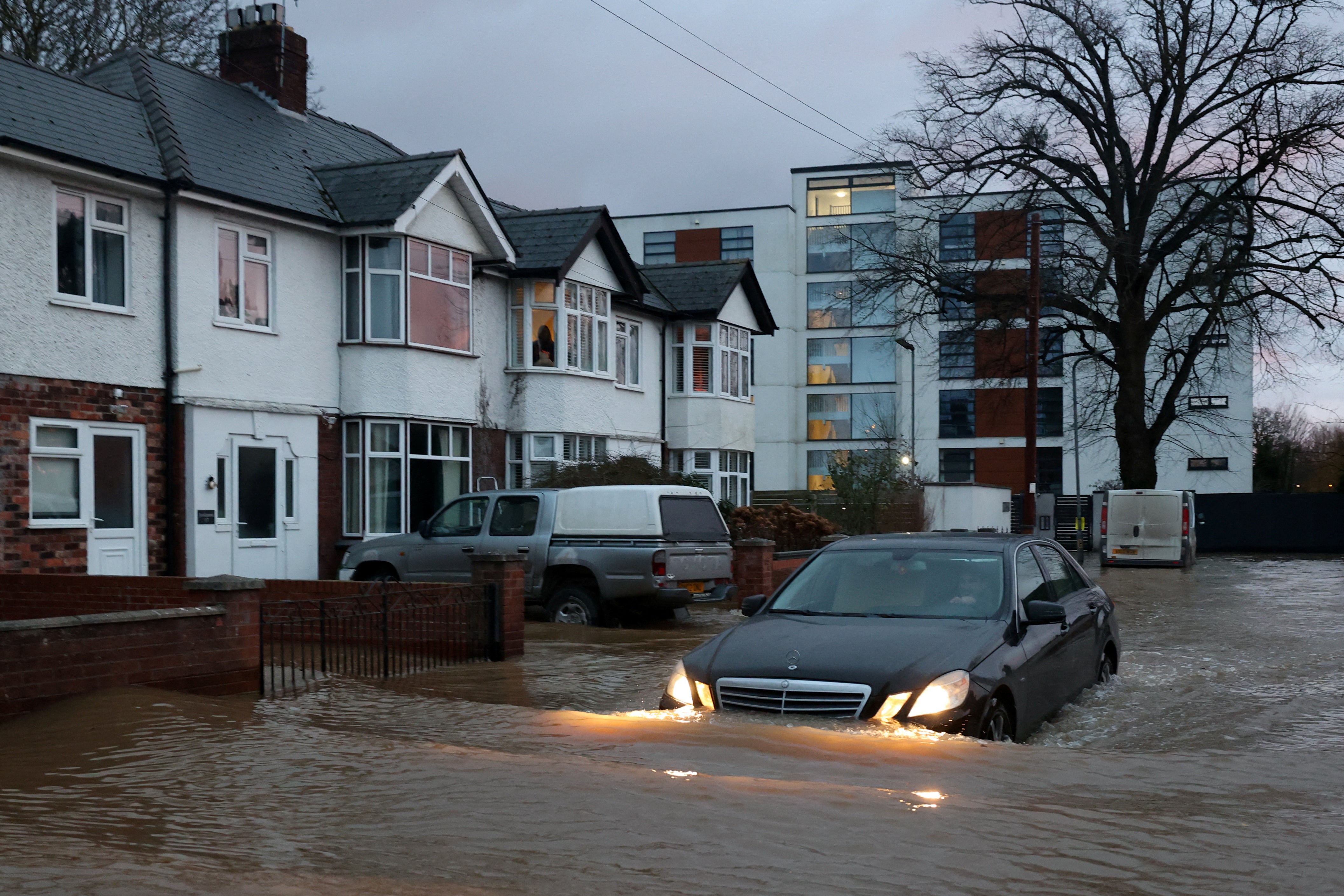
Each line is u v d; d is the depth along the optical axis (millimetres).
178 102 19203
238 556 17844
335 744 6406
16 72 16281
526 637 13180
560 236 24078
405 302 19953
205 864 4141
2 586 13922
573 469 21906
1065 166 32219
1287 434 71812
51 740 6516
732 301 30281
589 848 4297
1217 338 33469
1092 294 32188
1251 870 4129
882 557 8484
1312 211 29859
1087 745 7129
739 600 18000
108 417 16141
